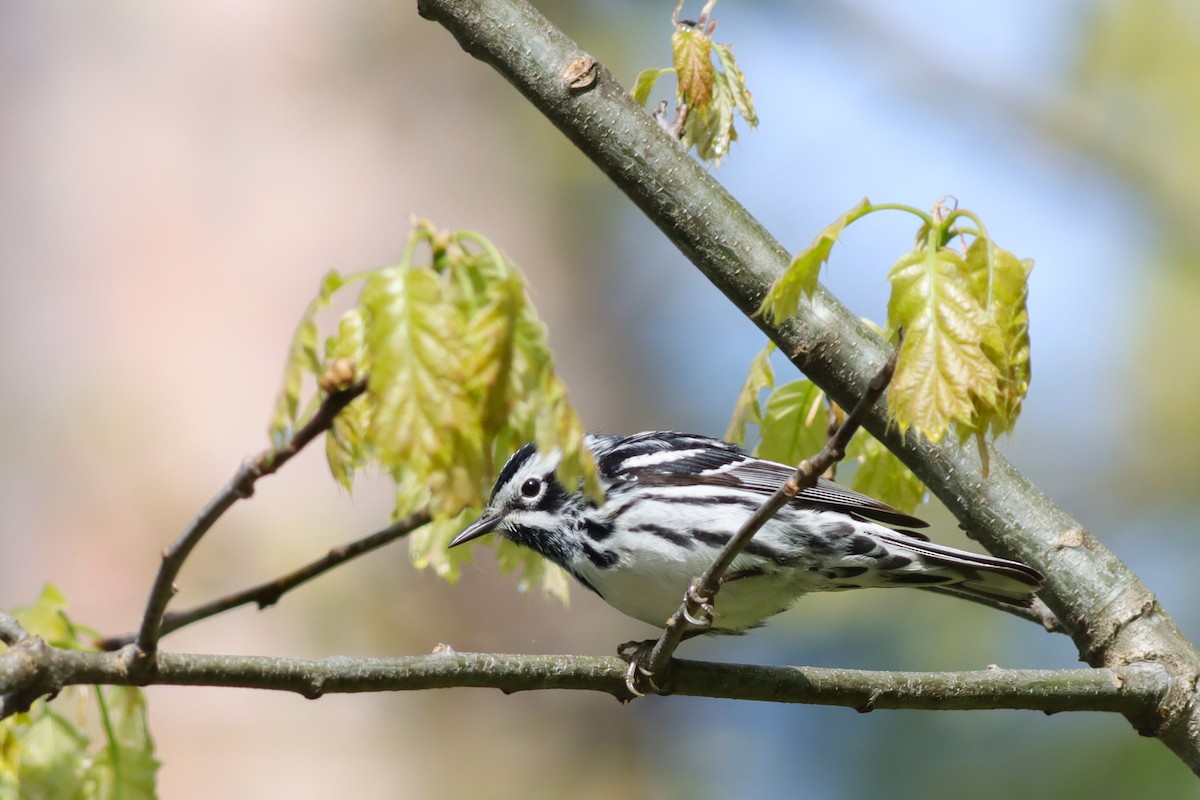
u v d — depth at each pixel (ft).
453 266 13.92
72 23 47.78
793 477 17.69
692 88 22.80
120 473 43.55
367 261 47.16
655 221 22.34
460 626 44.98
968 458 22.56
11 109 47.01
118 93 47.19
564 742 47.55
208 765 42.83
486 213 50.60
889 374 16.02
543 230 52.11
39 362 44.98
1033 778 40.45
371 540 21.24
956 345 15.81
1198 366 52.65
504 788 46.16
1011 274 16.30
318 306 14.10
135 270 45.65
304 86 48.14
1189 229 55.31
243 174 46.85
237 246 46.16
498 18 22.40
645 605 25.39
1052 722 41.04
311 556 42.83
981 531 22.57
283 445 14.71
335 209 47.26
